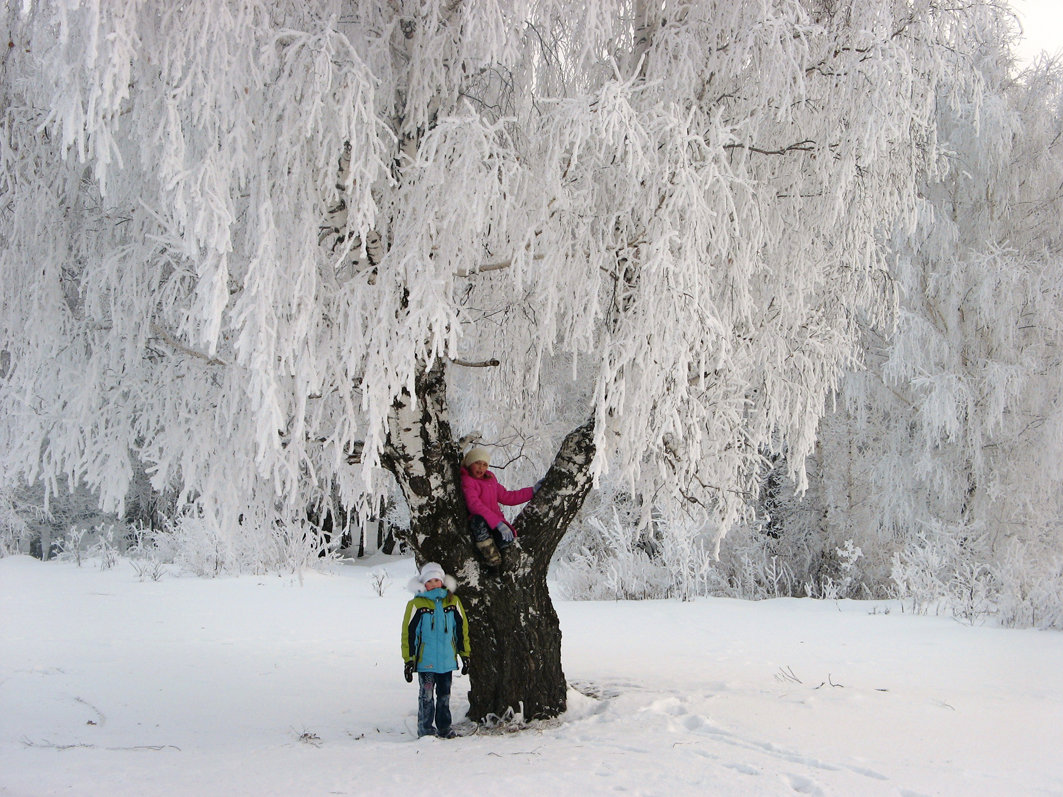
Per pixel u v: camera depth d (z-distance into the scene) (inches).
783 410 240.1
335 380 200.8
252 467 212.2
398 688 294.5
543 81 234.1
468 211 174.7
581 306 199.2
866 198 219.8
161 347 217.9
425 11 189.5
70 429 207.5
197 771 171.8
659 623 450.3
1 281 205.2
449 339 179.3
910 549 599.5
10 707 246.5
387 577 662.5
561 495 234.8
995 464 589.9
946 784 151.5
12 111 206.5
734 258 209.2
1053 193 586.2
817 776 156.5
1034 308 576.4
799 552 699.4
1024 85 592.7
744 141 211.9
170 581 600.4
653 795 144.2
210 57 163.3
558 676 233.5
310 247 179.6
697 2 210.4
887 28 199.0
